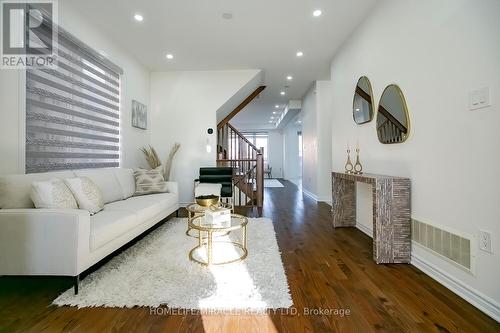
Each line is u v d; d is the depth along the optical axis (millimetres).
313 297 1706
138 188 3533
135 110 4340
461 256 1711
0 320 1445
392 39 2521
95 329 1380
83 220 1724
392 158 2555
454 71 1755
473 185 1612
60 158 2779
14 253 1678
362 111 3164
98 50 3350
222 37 3607
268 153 12930
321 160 5680
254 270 2062
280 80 5590
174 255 2365
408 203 2262
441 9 1874
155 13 3021
